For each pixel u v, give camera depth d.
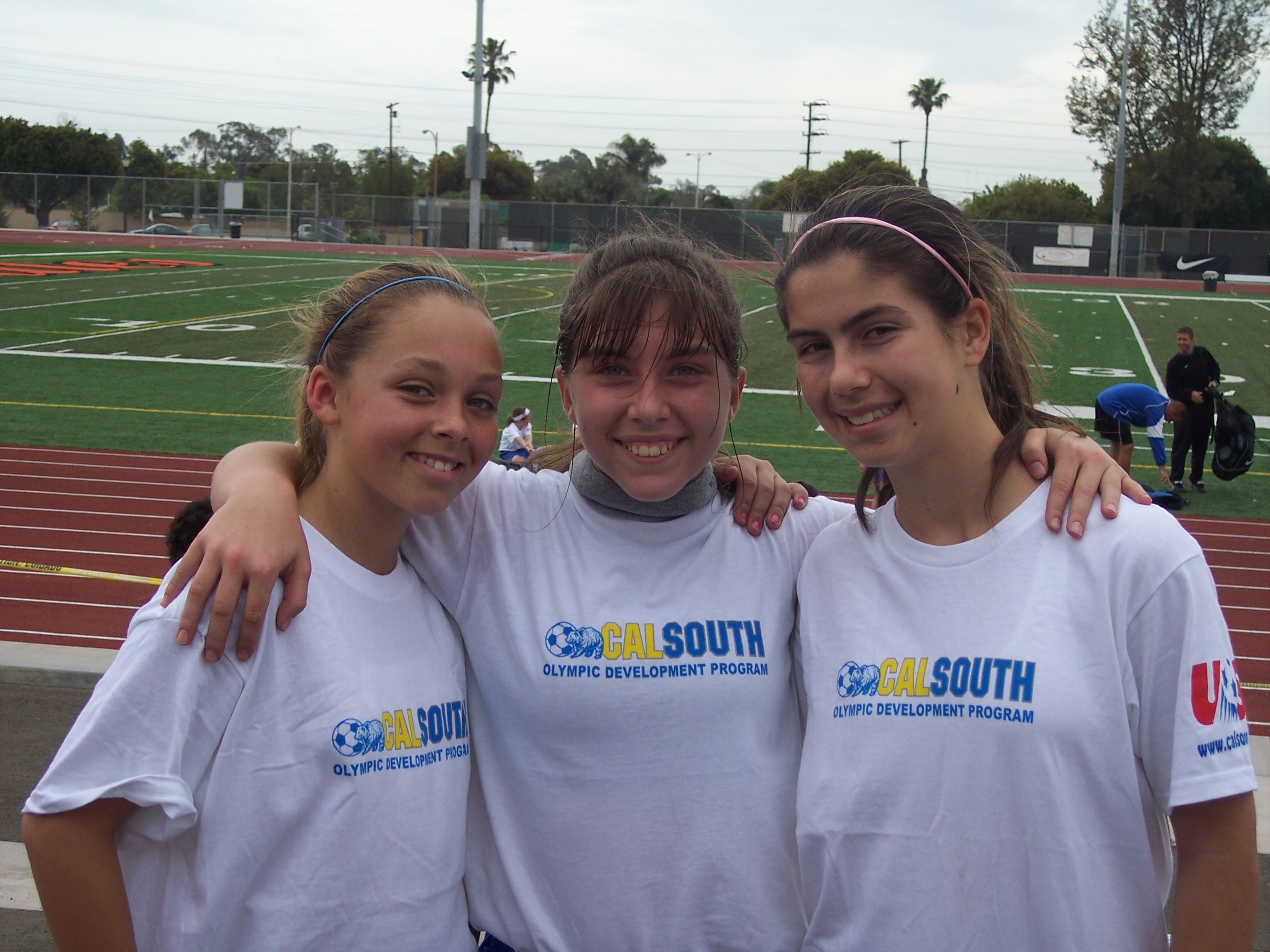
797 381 1.73
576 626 1.66
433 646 1.68
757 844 1.64
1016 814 1.42
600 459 1.64
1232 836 1.36
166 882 1.49
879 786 1.49
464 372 1.55
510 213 45.03
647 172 74.00
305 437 1.74
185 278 28.31
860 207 1.54
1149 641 1.39
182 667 1.43
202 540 1.50
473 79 40.69
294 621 1.53
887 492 1.82
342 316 1.59
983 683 1.44
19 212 45.78
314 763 1.50
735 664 1.67
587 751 1.63
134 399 14.23
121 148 68.69
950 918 1.45
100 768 1.39
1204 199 52.34
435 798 1.60
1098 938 1.40
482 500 1.78
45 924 3.27
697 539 1.71
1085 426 13.80
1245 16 48.72
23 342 18.28
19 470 10.30
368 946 1.51
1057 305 27.86
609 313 1.54
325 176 73.19
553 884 1.65
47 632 6.13
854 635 1.58
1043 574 1.46
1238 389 16.62
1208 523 9.54
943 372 1.47
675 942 1.63
